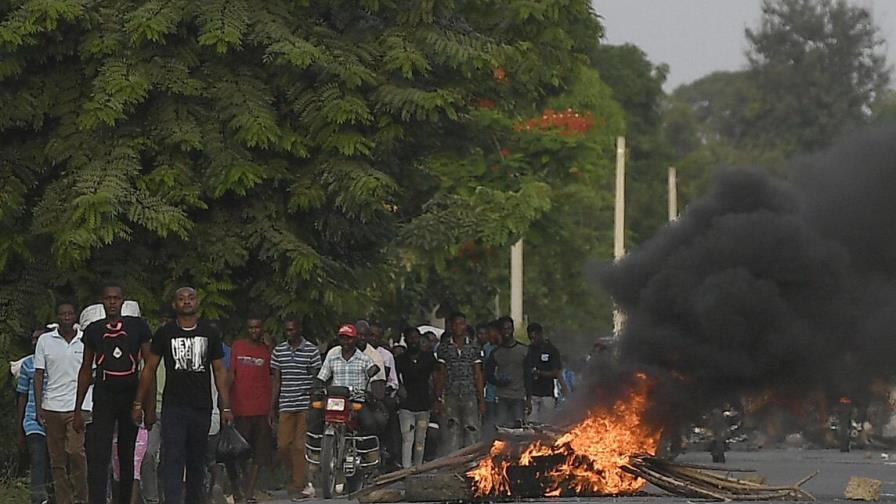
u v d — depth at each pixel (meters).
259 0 38.81
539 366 44.22
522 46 42.06
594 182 96.12
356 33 40.03
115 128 37.75
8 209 37.25
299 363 34.47
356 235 41.38
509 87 43.59
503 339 43.00
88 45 37.41
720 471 29.25
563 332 85.94
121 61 37.59
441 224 47.91
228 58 38.59
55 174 38.34
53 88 37.97
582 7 43.75
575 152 58.84
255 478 34.25
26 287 37.88
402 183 43.75
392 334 57.75
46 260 38.09
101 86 37.19
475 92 41.97
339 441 33.56
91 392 29.89
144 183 37.28
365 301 42.06
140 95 37.16
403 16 40.16
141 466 30.19
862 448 55.66
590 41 45.44
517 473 29.08
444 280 60.84
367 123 38.59
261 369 34.22
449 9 40.66
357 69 38.25
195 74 38.50
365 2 39.56
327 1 39.94
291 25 39.03
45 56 37.72
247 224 38.81
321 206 38.97
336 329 40.22
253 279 39.47
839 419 41.97
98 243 36.00
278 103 38.97
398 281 56.59
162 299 38.19
